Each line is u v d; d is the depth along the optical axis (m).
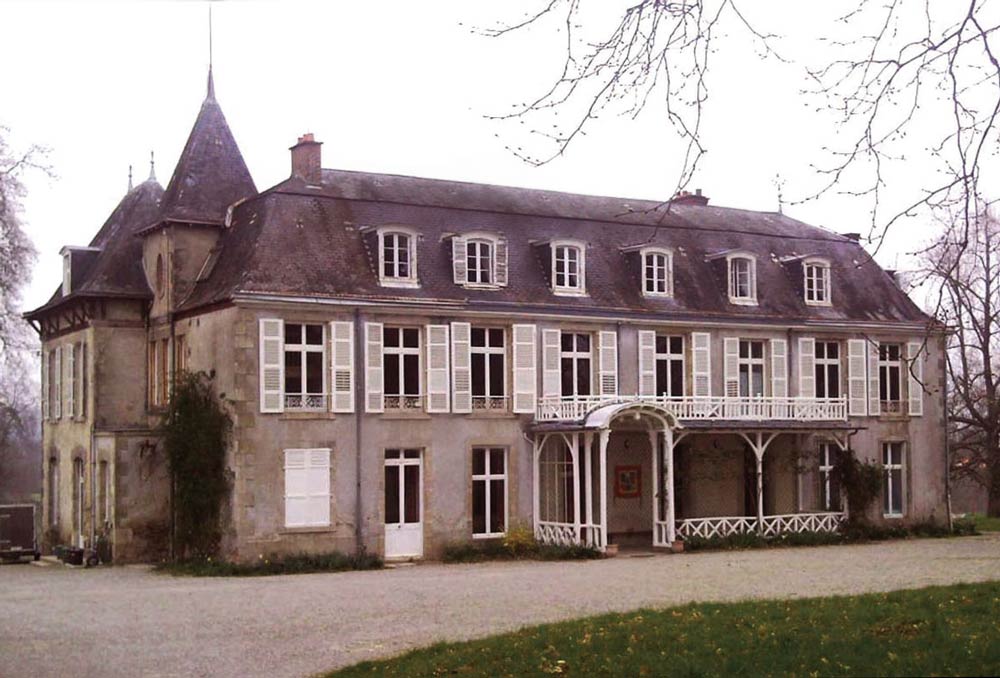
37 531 40.31
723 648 13.65
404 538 30.67
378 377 30.61
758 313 36.34
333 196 32.38
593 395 33.06
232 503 28.89
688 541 31.91
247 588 24.27
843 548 32.31
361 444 30.27
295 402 29.67
